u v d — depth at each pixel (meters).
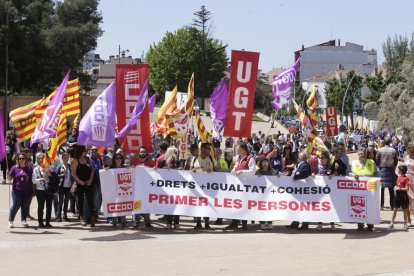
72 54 67.62
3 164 23.59
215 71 107.94
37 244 11.91
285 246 11.62
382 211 17.36
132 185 13.91
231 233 13.39
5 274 9.41
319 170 15.27
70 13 72.00
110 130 14.13
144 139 14.65
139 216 14.26
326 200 13.52
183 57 106.44
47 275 9.34
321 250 11.21
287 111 111.88
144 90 14.48
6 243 11.99
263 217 13.62
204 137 18.48
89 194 14.20
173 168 14.47
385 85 80.81
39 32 65.94
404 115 55.97
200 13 106.56
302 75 139.75
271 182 13.70
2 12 60.75
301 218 13.52
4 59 61.59
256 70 13.93
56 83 69.81
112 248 11.52
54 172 14.07
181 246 11.72
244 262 10.25
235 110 13.99
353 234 13.04
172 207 13.74
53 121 13.97
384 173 17.64
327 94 100.56
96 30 68.88
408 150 13.80
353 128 79.06
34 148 21.91
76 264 10.12
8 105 56.19
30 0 66.56
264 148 24.16
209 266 9.94
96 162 15.34
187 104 20.08
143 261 10.36
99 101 14.17
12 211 13.84
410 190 13.71
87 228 14.00
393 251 11.05
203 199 13.75
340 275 9.17
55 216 15.48
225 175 13.76
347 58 139.38
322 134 49.50
